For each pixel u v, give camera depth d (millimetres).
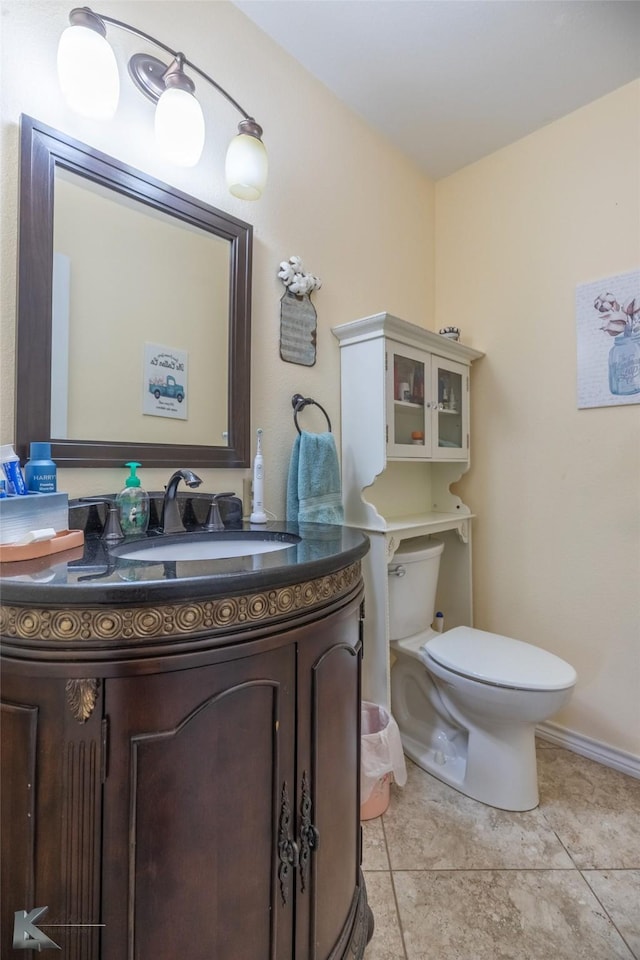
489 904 1069
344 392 1647
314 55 1485
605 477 1651
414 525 1653
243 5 1322
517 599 1884
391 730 1404
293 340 1484
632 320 1576
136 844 581
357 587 951
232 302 1298
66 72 912
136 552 938
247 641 662
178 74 1056
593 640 1681
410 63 1511
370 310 1791
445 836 1280
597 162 1651
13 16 904
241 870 669
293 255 1493
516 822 1333
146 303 1128
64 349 981
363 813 1320
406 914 1044
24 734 571
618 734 1613
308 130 1547
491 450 1965
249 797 674
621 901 1076
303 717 752
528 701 1292
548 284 1787
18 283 905
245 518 1341
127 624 578
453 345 1805
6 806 576
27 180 912
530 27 1378
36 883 568
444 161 2012
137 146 1104
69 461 976
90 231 1026
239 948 668
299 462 1396
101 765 569
